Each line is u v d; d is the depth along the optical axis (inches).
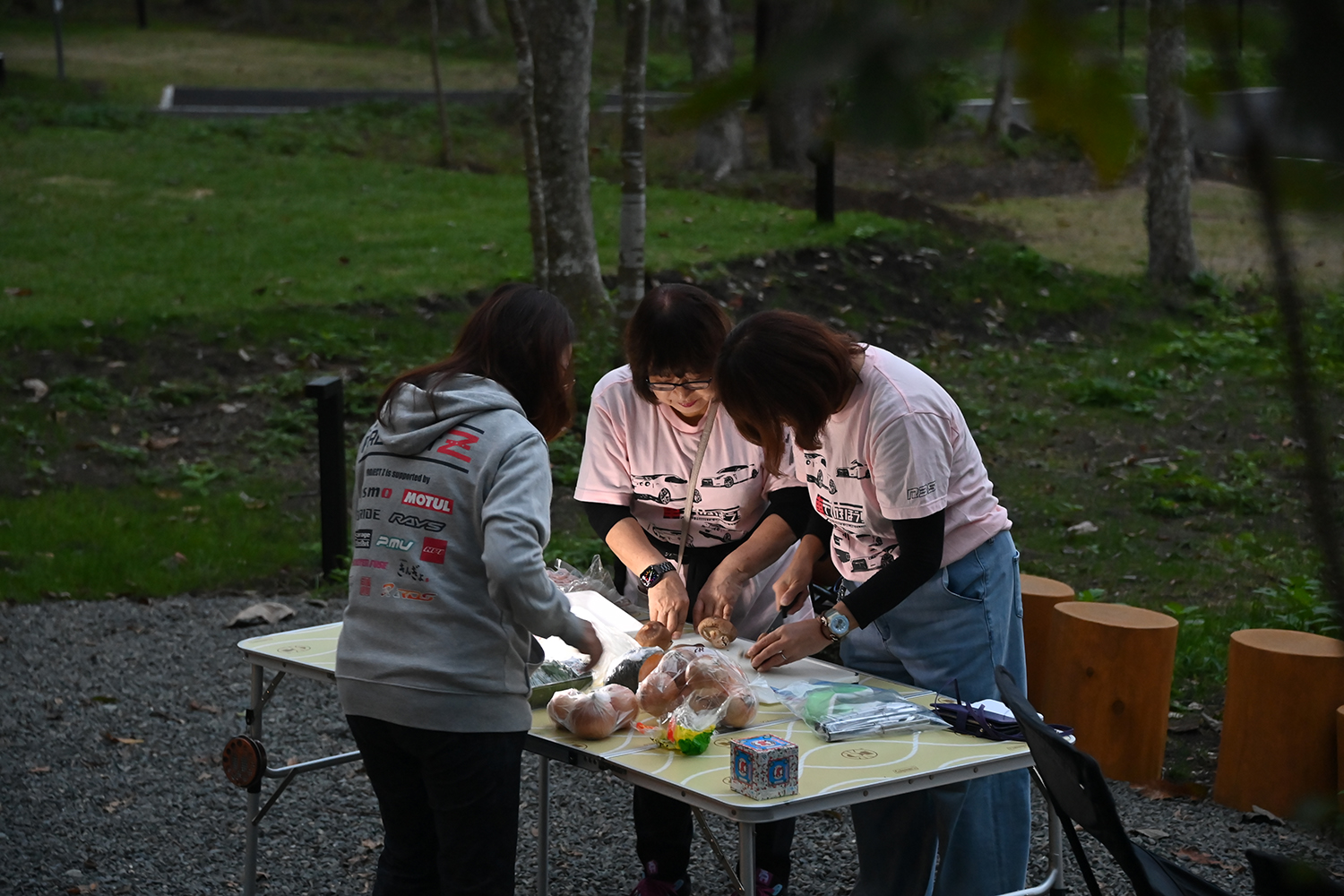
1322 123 15.8
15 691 219.8
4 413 352.8
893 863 132.3
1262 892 78.8
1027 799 126.8
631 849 171.3
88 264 465.7
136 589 273.6
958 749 107.3
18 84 936.9
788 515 140.3
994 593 124.6
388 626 101.7
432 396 104.1
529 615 98.5
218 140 723.4
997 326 511.2
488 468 100.7
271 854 166.7
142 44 1321.4
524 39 382.3
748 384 109.7
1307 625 238.1
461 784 101.2
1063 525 324.5
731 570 139.4
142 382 381.1
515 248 519.2
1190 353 478.6
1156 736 188.9
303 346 405.4
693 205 603.2
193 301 428.5
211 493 329.4
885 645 129.7
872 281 516.7
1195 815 177.6
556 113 392.5
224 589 279.0
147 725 208.7
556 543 295.7
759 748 95.9
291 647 136.0
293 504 327.9
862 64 16.6
